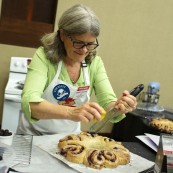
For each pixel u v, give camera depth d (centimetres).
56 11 247
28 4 246
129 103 111
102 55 268
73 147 106
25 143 110
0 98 252
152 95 253
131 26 267
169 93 292
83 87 134
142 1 264
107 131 275
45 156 105
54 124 136
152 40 275
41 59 124
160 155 89
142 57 277
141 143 129
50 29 252
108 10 259
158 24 273
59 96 132
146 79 283
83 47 114
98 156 103
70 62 130
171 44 280
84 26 107
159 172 86
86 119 98
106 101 132
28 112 109
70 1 248
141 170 102
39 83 118
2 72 250
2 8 242
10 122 206
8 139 103
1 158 92
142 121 212
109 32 264
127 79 279
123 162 105
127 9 263
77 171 98
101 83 137
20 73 231
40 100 108
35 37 250
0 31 244
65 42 120
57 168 98
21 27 247
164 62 283
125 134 238
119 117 121
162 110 246
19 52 250
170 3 271
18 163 95
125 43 270
